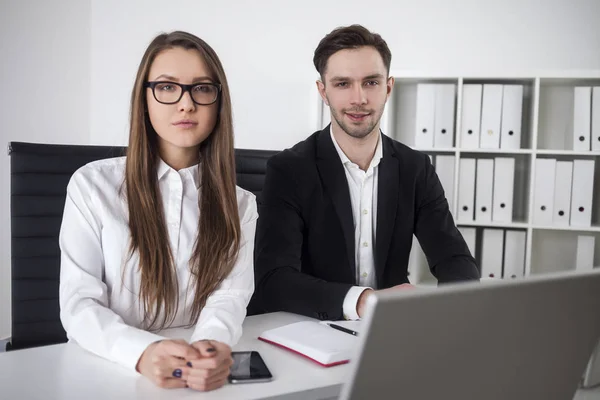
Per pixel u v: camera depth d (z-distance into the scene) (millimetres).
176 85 1359
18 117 3479
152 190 1424
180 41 1379
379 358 562
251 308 1953
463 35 3719
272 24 3865
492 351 638
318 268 1938
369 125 1904
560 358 725
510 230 3232
